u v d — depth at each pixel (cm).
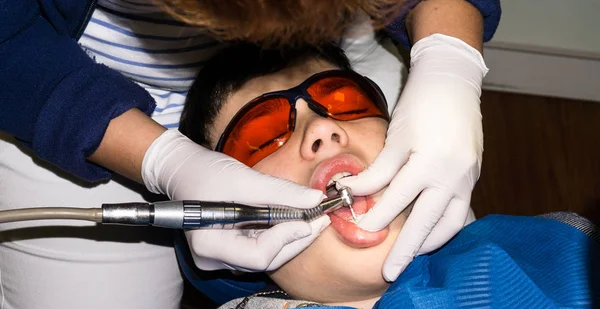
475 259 115
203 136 136
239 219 109
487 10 134
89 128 122
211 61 138
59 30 129
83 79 124
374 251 117
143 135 126
